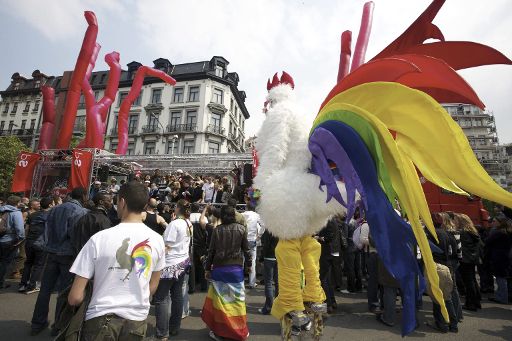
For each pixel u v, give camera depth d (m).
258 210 2.19
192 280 6.28
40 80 41.56
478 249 5.76
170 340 3.98
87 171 11.32
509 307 5.88
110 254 1.85
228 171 13.61
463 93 1.51
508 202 1.40
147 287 1.92
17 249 6.30
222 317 3.89
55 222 4.10
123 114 14.16
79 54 12.82
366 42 5.87
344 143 1.84
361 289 6.84
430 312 5.57
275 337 4.15
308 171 2.17
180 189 10.17
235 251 4.09
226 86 34.94
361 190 1.70
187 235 4.22
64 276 3.94
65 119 12.48
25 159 11.92
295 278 2.06
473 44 1.76
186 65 35.66
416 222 1.53
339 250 5.65
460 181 1.54
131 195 2.06
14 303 5.26
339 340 4.13
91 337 1.72
